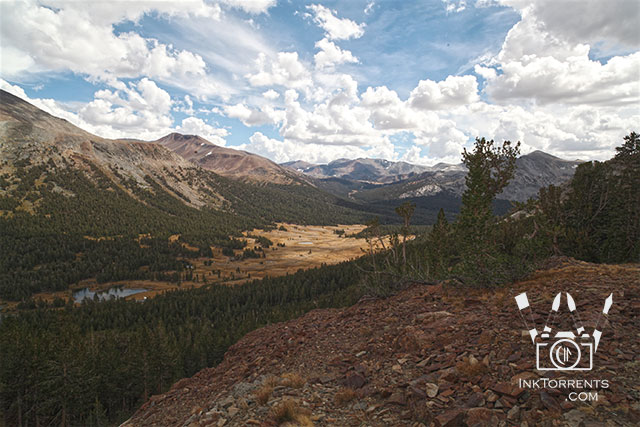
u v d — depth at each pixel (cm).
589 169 2517
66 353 5225
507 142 1958
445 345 823
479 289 1224
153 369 5922
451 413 528
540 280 1161
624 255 2123
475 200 1789
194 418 805
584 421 447
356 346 1043
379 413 618
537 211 2036
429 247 2361
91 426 5047
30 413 5278
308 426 614
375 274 1739
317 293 13925
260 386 891
